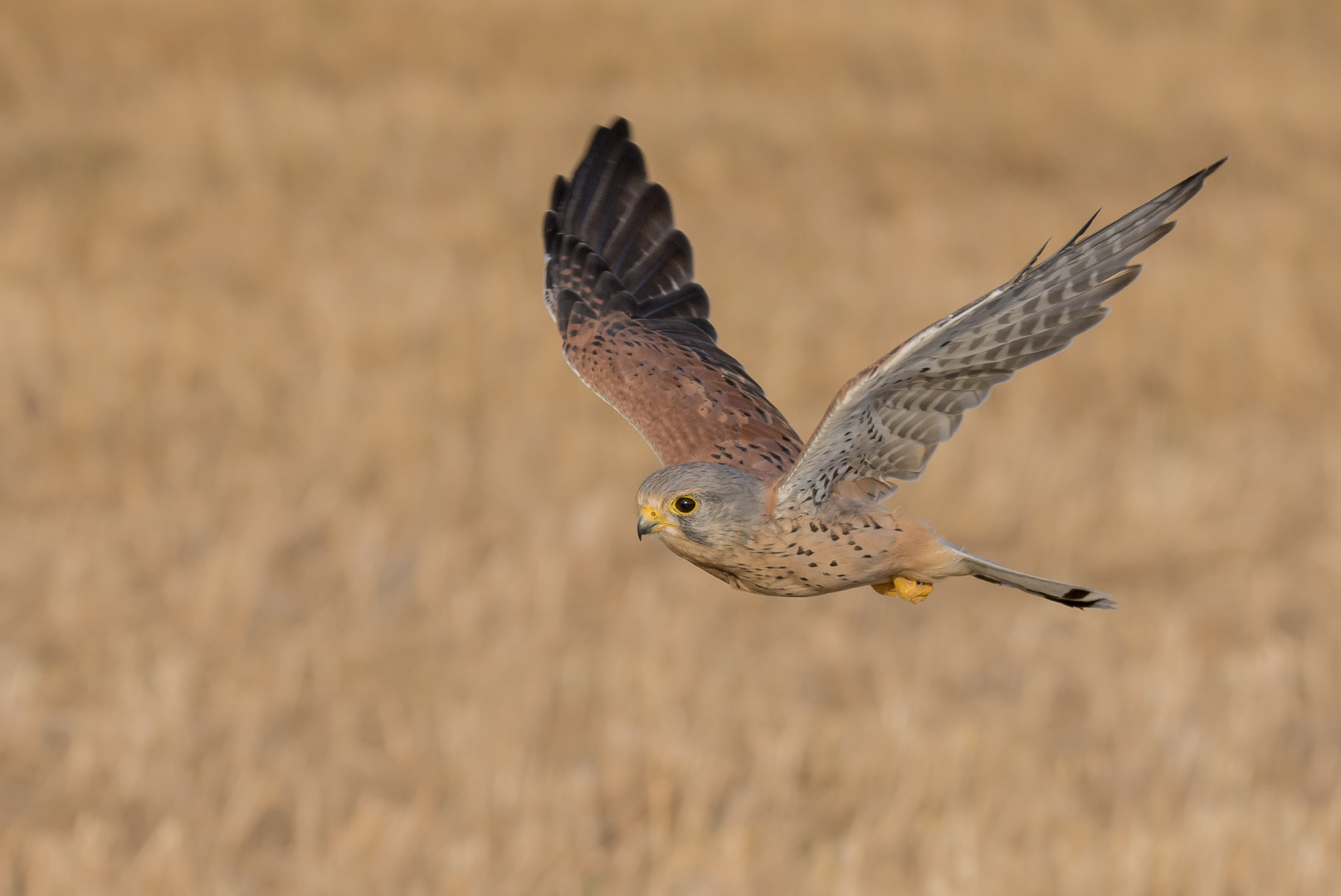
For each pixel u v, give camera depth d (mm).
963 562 5184
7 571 12961
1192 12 41781
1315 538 14672
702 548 5238
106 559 13039
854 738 11148
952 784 10297
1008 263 23438
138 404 16188
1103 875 9258
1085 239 4414
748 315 19719
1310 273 22406
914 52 36406
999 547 14375
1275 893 9266
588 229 6949
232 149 26406
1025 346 4738
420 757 10938
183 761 10633
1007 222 25719
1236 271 22062
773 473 5707
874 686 12195
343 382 16734
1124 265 4516
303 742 11117
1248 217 25609
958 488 15094
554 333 18984
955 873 9266
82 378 16422
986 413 17312
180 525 13898
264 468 15016
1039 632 13070
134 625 12336
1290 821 9945
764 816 10148
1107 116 32750
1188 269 22047
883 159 28922
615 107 30844
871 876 9336
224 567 12906
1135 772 10930
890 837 9727
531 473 15344
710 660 12484
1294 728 11727
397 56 33812
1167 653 12406
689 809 9992
